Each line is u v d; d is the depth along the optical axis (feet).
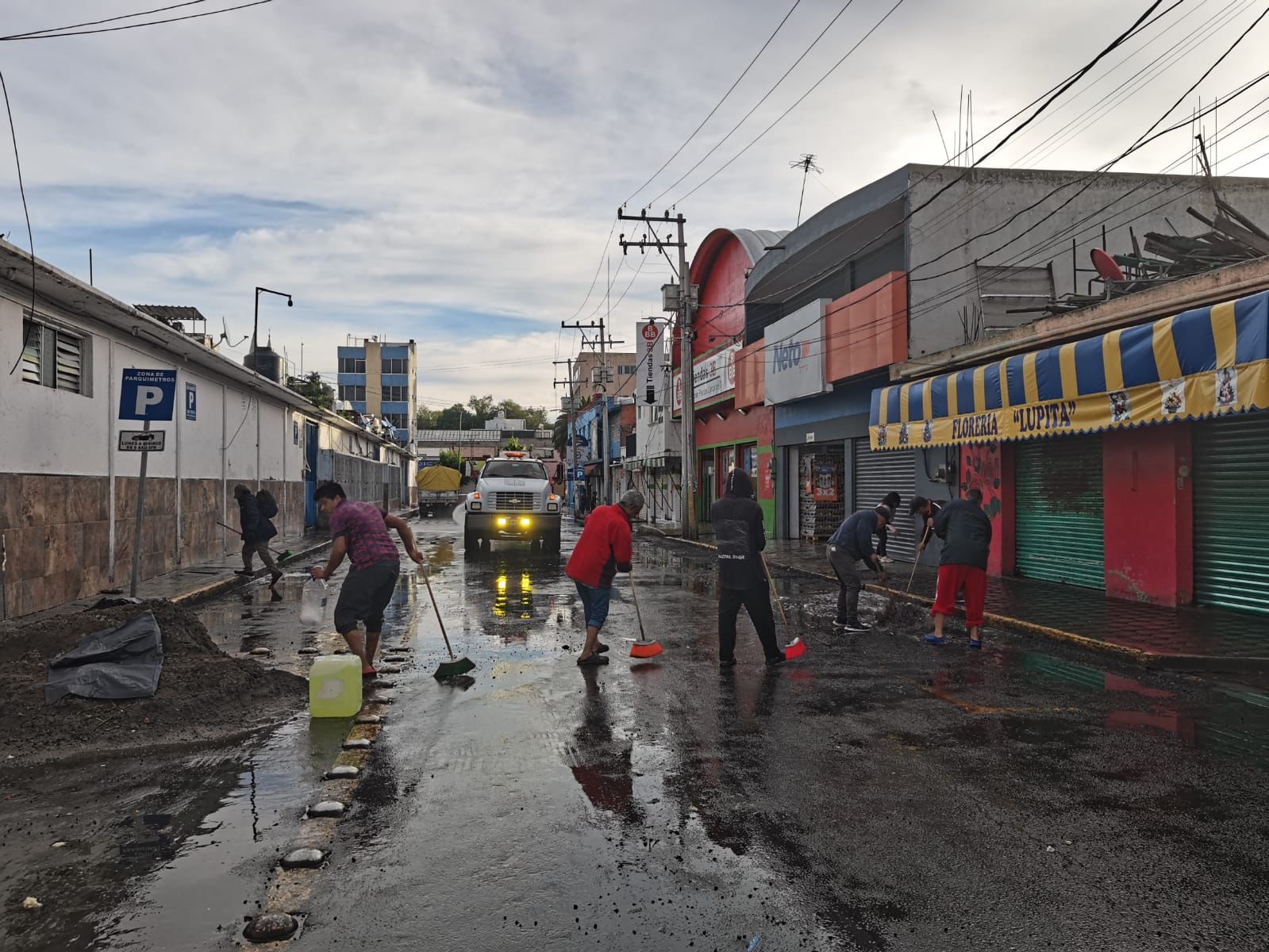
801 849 12.25
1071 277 55.21
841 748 17.04
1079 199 55.36
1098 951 9.51
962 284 54.65
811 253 68.03
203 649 22.38
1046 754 16.69
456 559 62.64
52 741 17.39
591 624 25.45
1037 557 44.19
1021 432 39.14
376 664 25.00
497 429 394.52
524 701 20.86
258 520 47.47
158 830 13.12
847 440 66.33
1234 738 17.81
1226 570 33.32
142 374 37.60
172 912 10.49
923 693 21.71
